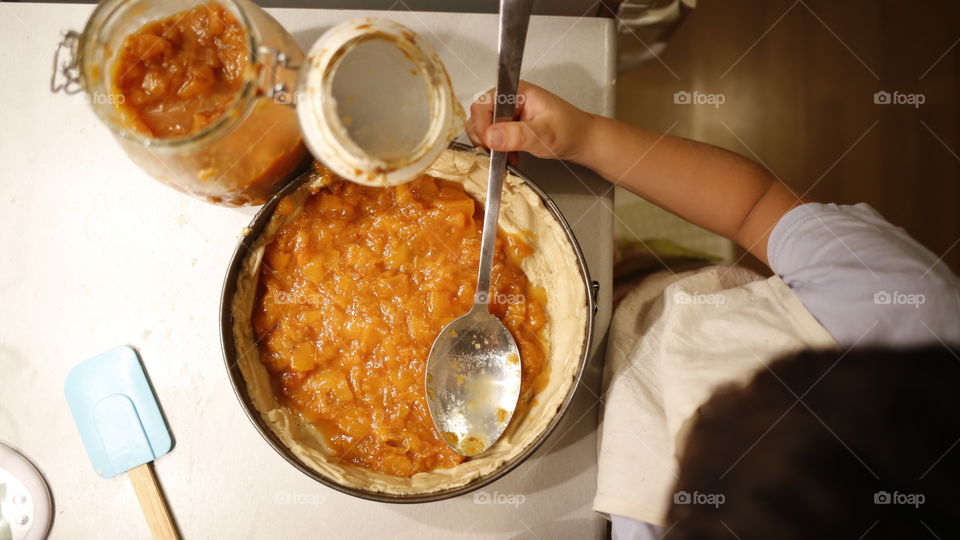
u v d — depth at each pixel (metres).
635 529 0.76
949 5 1.46
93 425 0.80
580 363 0.72
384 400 0.75
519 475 0.82
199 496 0.80
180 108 0.64
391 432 0.75
